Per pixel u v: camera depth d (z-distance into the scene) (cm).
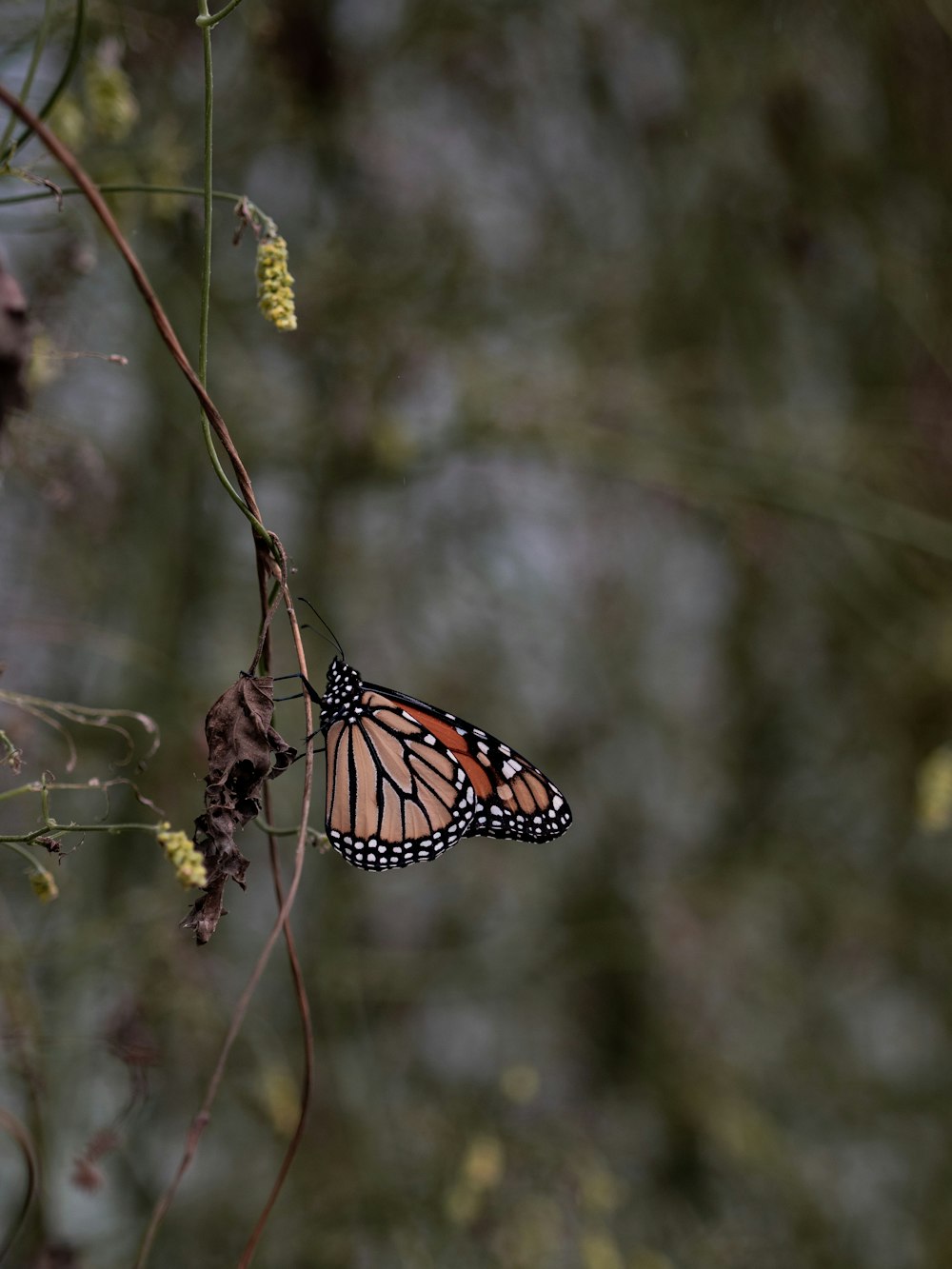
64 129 231
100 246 274
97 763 349
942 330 487
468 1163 359
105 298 306
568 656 536
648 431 473
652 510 542
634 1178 488
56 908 332
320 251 399
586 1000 525
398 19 423
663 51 504
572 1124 461
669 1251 461
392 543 474
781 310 513
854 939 550
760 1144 484
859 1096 532
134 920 332
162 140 275
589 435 441
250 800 156
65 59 255
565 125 497
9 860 285
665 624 558
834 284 516
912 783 525
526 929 512
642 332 498
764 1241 476
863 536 488
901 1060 561
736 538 503
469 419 427
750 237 509
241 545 411
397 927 503
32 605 331
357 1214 388
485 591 502
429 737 248
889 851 552
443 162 461
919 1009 564
